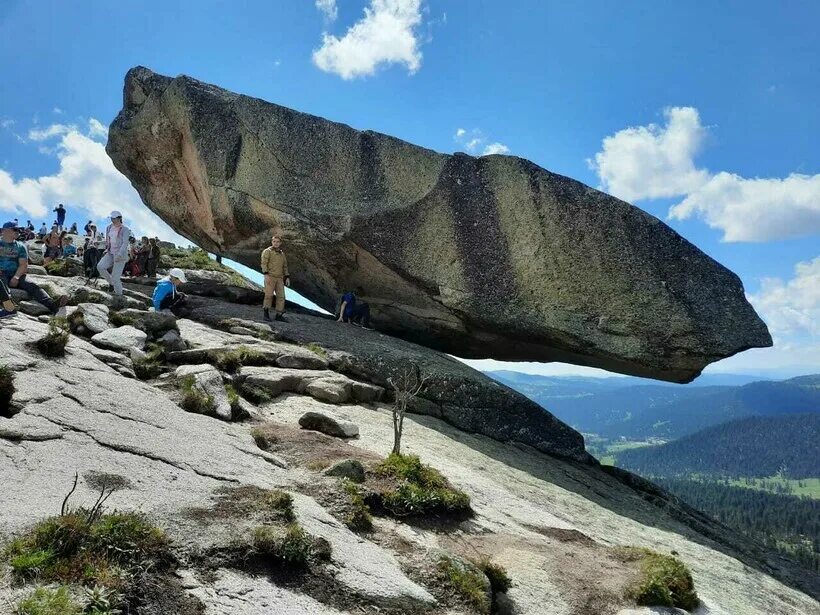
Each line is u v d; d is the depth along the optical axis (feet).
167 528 25.72
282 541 26.05
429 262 81.46
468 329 85.81
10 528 23.08
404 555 30.14
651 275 73.87
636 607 30.53
